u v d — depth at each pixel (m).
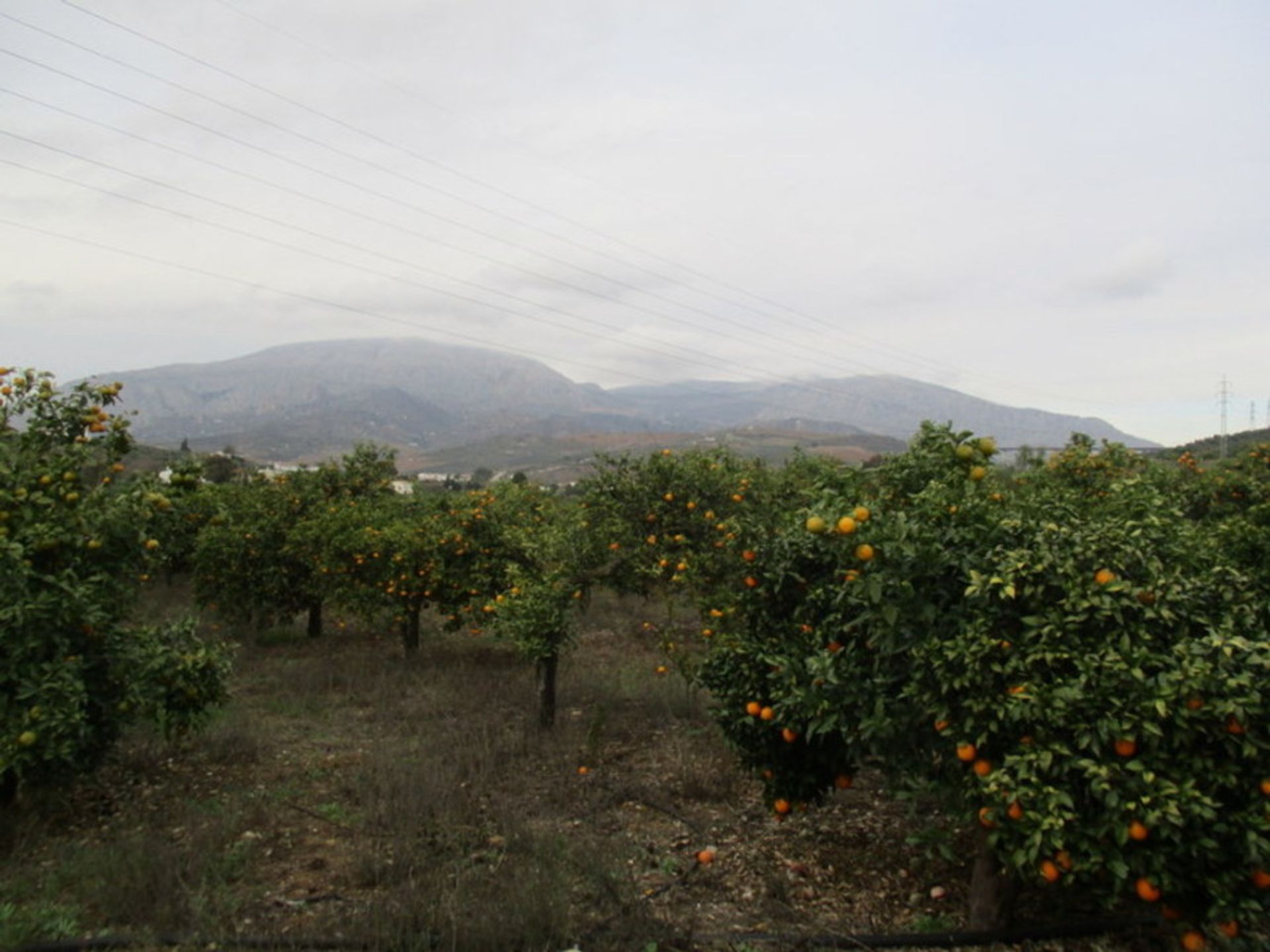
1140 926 3.99
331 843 5.41
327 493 17.20
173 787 6.58
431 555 11.52
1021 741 3.34
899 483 4.85
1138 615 3.31
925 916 4.28
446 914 4.07
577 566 8.45
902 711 3.70
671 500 8.55
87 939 4.02
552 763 6.94
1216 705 2.97
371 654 12.76
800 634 4.51
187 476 6.08
